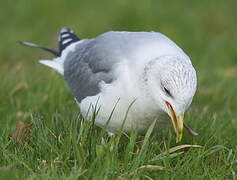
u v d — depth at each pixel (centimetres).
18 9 2339
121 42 1086
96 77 1115
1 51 2038
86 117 1116
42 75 1521
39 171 970
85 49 1212
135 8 2306
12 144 1079
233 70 1805
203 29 2272
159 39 1058
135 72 1010
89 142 1028
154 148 1069
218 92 1549
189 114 1266
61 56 1324
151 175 983
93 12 2316
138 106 1020
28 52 2042
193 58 1905
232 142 1155
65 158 1003
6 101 1369
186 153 1036
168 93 966
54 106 1339
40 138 1051
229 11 2397
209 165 1054
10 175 922
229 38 2209
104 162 959
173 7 2378
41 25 2248
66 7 2355
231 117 1319
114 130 1092
